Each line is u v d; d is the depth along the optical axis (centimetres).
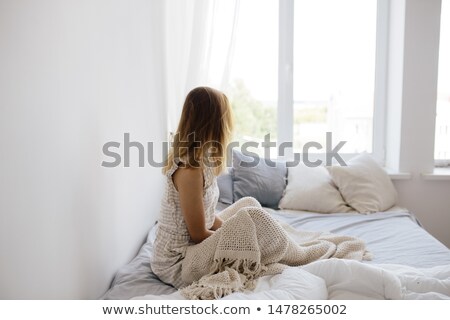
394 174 285
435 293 126
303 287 129
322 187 263
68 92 121
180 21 252
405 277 135
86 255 137
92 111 140
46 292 111
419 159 287
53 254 115
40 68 105
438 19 274
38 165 105
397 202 288
